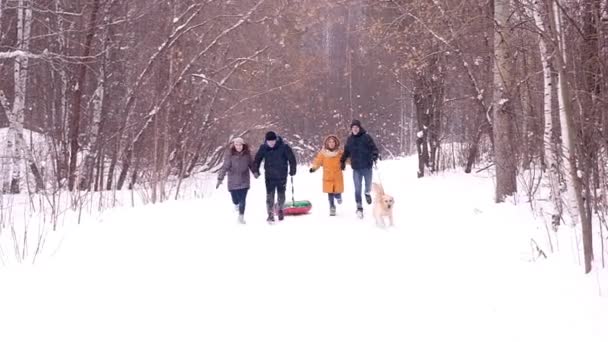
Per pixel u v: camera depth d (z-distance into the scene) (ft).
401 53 88.53
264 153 55.57
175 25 98.63
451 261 35.96
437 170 98.17
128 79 100.99
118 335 24.30
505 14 56.70
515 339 23.02
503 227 43.68
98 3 82.94
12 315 26.43
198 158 139.74
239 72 123.24
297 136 198.90
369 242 43.83
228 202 73.36
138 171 111.65
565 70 30.63
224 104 130.00
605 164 38.34
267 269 35.60
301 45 154.30
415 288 30.71
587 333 22.84
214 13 111.14
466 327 24.66
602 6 34.27
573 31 34.01
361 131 57.93
